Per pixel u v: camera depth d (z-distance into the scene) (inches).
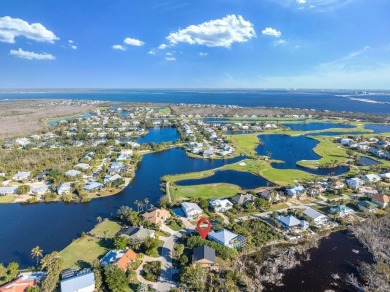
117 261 3484.3
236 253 3846.0
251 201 5270.7
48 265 3408.0
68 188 5974.4
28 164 7342.5
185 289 3157.0
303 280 3501.5
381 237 4291.3
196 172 7165.4
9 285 3102.9
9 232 4463.6
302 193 5669.3
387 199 5310.0
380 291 3221.0
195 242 3895.2
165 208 5049.2
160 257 3762.3
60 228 4589.1
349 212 5009.8
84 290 3090.6
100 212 5128.0
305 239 4303.6
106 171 7145.7
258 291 3284.9
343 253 4035.4
